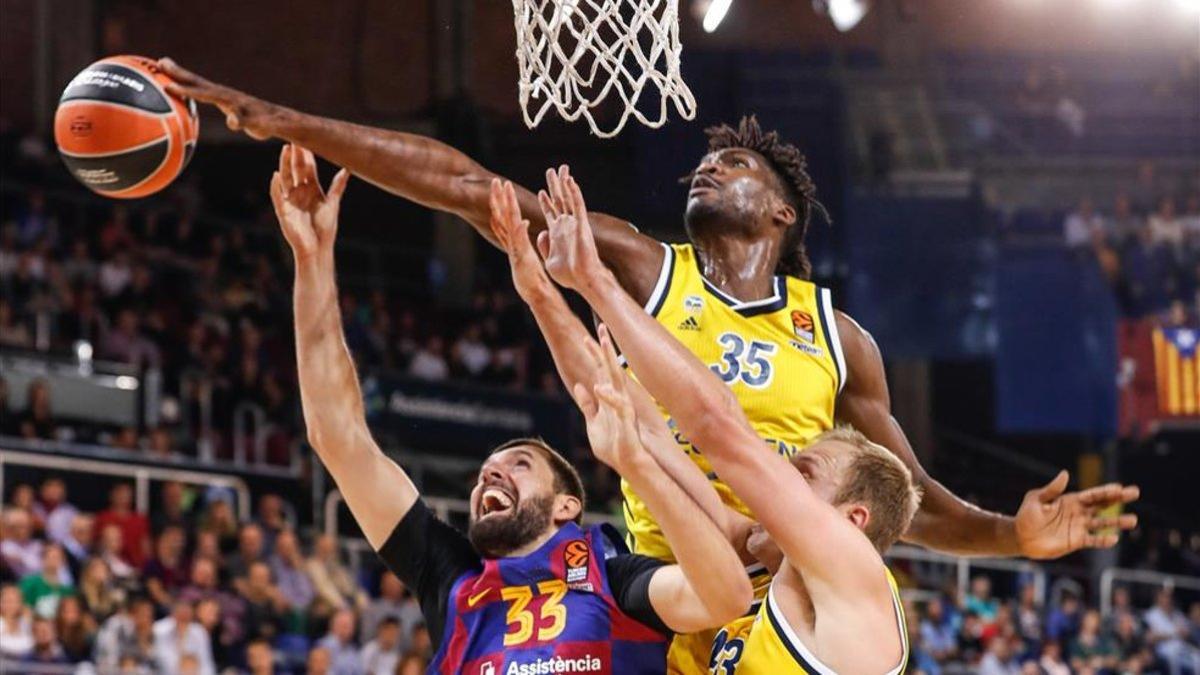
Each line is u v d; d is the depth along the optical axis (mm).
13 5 16109
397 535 3611
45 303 12820
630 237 3838
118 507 10133
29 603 8914
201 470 11430
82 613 8945
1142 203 17516
